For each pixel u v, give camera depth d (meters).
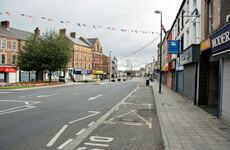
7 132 4.91
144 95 15.32
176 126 5.52
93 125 5.79
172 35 21.25
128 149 3.95
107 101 11.33
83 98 12.44
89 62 57.62
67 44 29.77
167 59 25.97
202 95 9.15
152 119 6.77
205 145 3.98
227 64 5.73
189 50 9.75
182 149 3.75
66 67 29.61
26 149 3.82
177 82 16.67
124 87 25.34
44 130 5.14
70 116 6.95
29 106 8.95
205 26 8.63
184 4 14.16
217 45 6.32
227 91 5.70
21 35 34.97
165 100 11.42
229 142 4.16
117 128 5.54
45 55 25.83
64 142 4.27
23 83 25.45
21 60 26.27
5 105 9.19
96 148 3.96
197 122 6.00
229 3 6.09
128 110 8.52
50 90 18.80
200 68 9.05
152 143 4.32
